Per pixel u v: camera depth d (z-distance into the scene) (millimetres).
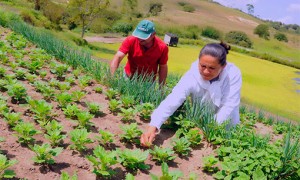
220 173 2809
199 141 3344
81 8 40031
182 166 2977
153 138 3277
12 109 3428
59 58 6270
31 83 4480
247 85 30906
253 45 90688
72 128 3277
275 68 50406
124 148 3076
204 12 123000
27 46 7426
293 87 34812
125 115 3664
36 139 2938
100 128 3389
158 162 2961
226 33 88938
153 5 97688
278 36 103500
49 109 3281
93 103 3717
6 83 4035
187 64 35812
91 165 2689
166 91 4340
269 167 2785
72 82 4824
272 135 5801
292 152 2863
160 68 5082
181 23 89312
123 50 4762
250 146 3188
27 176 2426
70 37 34156
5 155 2592
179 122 3562
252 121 6398
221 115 3525
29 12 34438
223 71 3434
